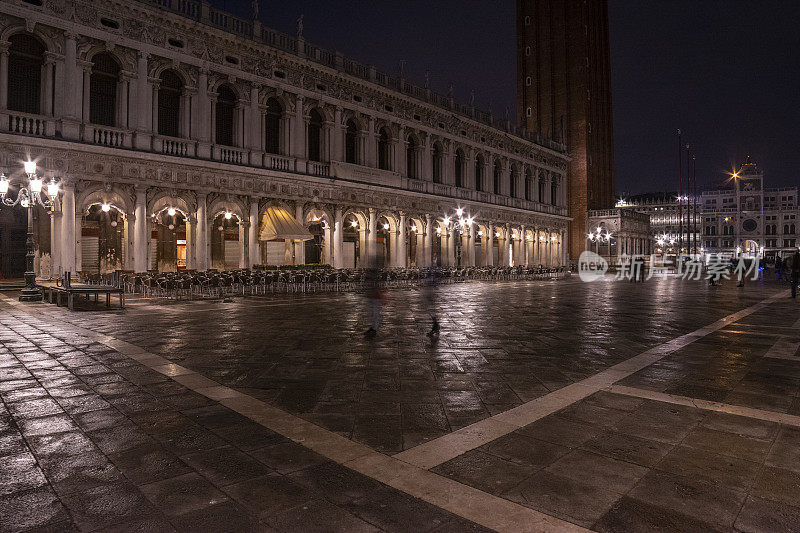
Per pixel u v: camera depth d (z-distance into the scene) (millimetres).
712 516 3516
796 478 4125
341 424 5445
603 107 82125
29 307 17266
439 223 44875
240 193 29828
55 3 23062
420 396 6555
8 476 4117
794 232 112000
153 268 30391
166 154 26359
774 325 13602
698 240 118688
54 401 6176
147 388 6797
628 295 24828
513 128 55094
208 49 28531
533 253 58125
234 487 3939
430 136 43938
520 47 77562
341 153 36125
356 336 11312
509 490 3902
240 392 6664
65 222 23156
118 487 3936
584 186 72688
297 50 32938
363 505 3658
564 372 7941
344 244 38250
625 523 3416
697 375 7750
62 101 23375
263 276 24656
